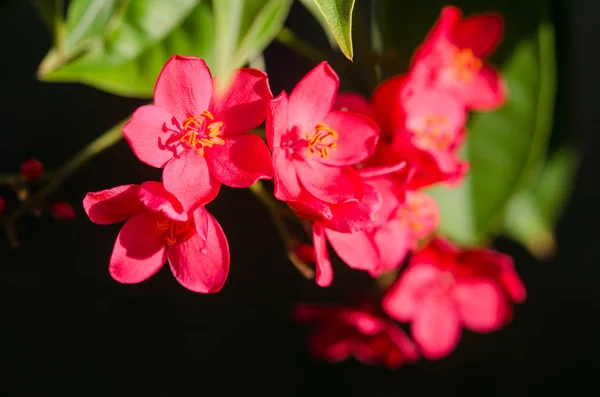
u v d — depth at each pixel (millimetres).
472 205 318
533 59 313
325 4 227
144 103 405
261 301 531
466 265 328
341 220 252
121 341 524
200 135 253
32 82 504
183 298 535
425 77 289
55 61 259
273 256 521
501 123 318
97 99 498
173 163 251
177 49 269
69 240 515
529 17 311
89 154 280
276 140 255
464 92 312
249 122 252
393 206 264
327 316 349
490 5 310
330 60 291
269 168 250
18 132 501
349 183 261
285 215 274
